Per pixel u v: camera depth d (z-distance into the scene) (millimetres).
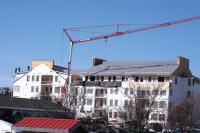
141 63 130125
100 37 146875
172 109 104062
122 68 129250
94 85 128125
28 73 140625
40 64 139875
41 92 135000
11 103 76625
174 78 120438
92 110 123562
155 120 102812
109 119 118562
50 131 33469
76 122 33594
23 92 140375
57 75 136875
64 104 118375
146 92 108125
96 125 89625
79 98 126375
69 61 144000
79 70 139875
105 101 125875
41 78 138625
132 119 83562
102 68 133375
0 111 74500
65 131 32688
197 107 109938
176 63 124938
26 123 35219
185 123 95438
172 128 94062
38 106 81000
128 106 90562
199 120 109500
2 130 59625
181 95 123125
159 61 128750
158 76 120625
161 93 115938
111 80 128000
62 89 129000
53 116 81812
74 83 130875
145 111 85125
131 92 115000
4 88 145250
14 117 75062
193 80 128250
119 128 84312
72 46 152500
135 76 123438
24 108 77125
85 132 34094
